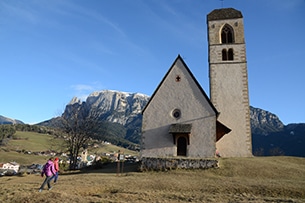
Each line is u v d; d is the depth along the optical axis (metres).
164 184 18.64
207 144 28.27
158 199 14.28
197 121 29.30
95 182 19.50
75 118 44.91
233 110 35.41
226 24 39.59
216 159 25.34
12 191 16.55
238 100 35.72
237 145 33.84
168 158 25.92
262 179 21.11
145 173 24.89
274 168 24.70
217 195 15.62
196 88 30.47
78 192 16.34
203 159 25.03
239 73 36.81
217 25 39.72
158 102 30.94
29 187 18.17
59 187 17.66
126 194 15.24
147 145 29.69
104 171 29.77
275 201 14.22
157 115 30.47
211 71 37.56
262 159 30.03
